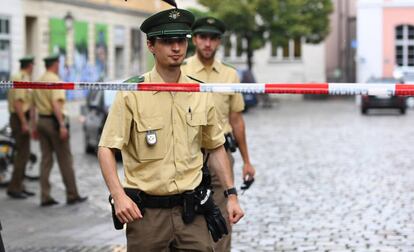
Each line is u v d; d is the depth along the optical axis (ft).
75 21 156.87
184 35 20.97
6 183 60.34
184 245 20.84
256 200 51.57
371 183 59.77
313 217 45.32
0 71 130.00
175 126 20.93
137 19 193.06
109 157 20.59
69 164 51.49
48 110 50.85
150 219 20.77
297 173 65.87
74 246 37.83
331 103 204.54
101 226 43.37
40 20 143.74
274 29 206.18
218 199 28.91
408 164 71.72
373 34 214.69
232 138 31.81
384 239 39.04
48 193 51.16
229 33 206.90
